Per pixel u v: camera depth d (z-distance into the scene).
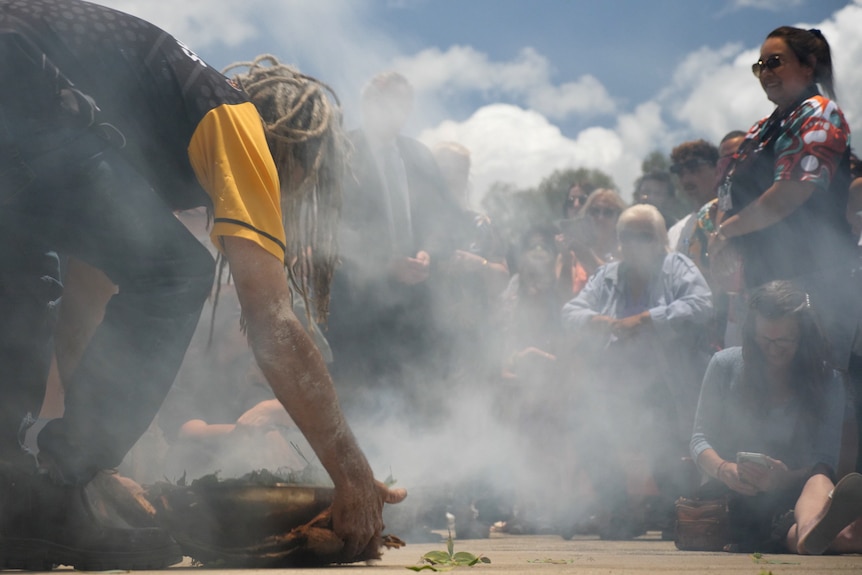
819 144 3.53
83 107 1.79
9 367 1.98
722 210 3.91
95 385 1.88
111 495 2.11
